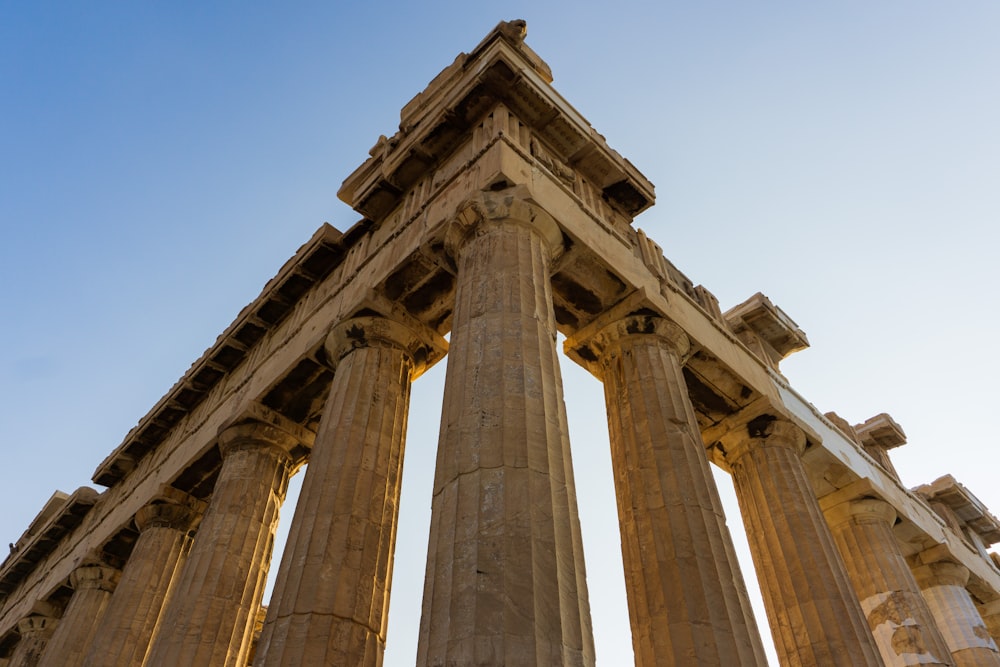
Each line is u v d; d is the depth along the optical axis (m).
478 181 14.58
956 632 22.31
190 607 15.00
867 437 25.83
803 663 14.61
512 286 12.06
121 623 18.64
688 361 17.75
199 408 23.42
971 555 26.47
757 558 16.89
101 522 25.38
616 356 16.03
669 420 14.04
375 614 11.84
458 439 9.75
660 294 17.16
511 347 10.88
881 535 20.31
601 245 15.70
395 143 18.55
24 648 25.55
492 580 7.81
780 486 17.36
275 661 10.56
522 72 16.23
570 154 17.50
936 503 27.39
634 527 12.84
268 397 18.41
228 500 17.09
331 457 13.44
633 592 12.22
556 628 7.57
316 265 20.36
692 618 10.99
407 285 16.06
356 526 12.47
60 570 26.44
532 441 9.51
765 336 23.14
